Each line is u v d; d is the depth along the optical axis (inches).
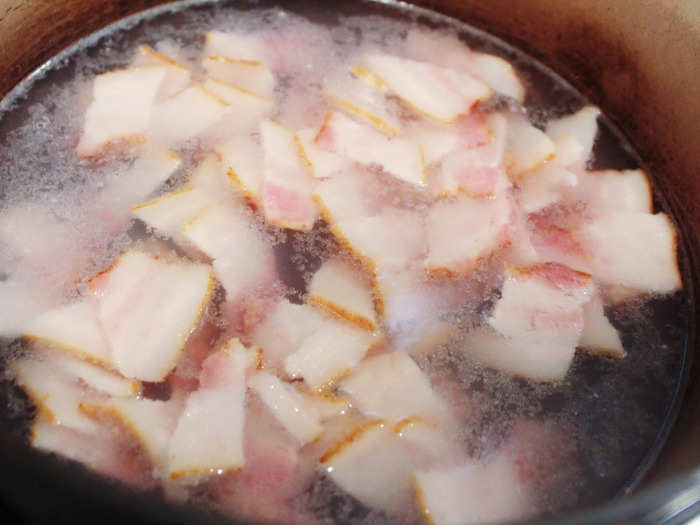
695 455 7.2
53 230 8.7
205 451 7.3
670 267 9.5
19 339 8.0
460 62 11.3
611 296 9.0
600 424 8.1
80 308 8.1
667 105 10.5
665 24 10.1
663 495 6.1
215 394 7.6
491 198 9.3
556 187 9.8
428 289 8.6
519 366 8.2
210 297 8.4
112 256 8.6
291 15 11.7
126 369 7.7
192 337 8.1
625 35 10.7
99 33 11.2
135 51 11.0
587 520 5.8
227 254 8.6
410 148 9.6
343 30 11.6
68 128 9.8
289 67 10.7
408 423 7.6
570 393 8.2
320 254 8.8
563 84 11.8
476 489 7.5
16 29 10.2
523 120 10.7
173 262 8.5
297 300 8.4
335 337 8.1
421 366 8.1
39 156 9.4
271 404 7.6
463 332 8.4
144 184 9.1
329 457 7.4
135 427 7.4
